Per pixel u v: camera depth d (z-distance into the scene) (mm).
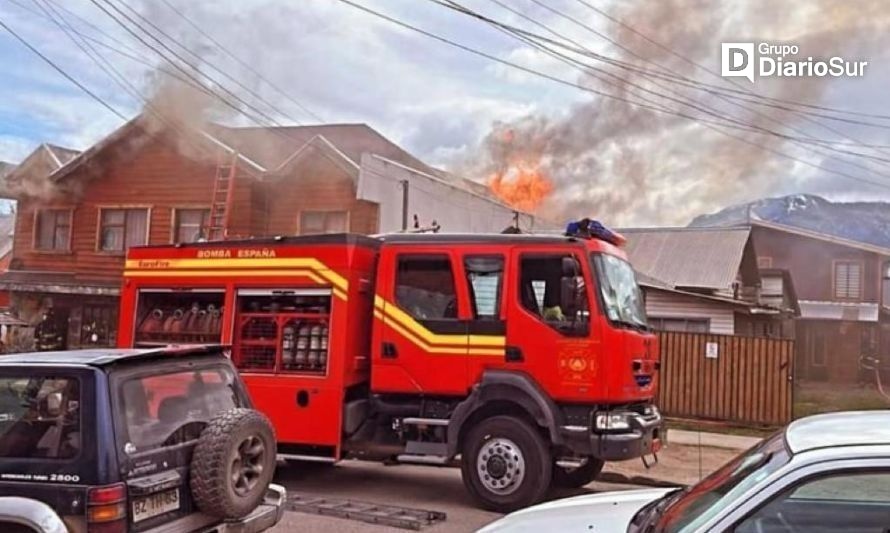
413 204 21766
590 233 8688
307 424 8977
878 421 3576
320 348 9086
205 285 9648
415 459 9008
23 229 24734
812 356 34125
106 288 22547
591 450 8094
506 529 4031
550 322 8320
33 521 4473
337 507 8273
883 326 33438
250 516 5371
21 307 24016
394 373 8867
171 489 4879
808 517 3096
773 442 3625
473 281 8703
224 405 5582
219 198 21781
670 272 26188
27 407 4770
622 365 8180
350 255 9039
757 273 28672
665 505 3863
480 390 8422
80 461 4566
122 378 4848
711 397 16375
